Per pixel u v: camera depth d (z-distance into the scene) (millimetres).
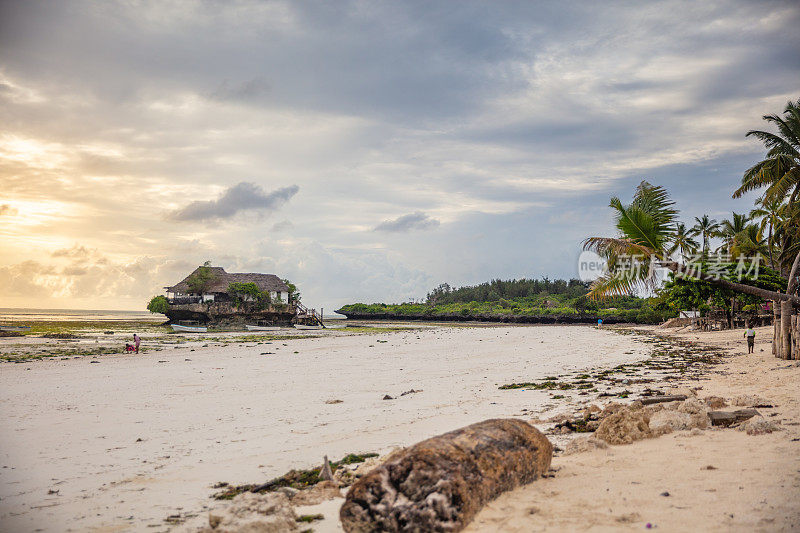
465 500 4281
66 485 6641
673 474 5398
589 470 5793
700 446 6543
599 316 93438
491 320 110188
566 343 36031
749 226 41375
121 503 5863
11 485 6668
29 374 20203
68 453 8359
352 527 4391
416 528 4164
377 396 13758
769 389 11297
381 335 49906
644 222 12797
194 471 7184
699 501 4516
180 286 78500
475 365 22000
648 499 4676
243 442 8852
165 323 81500
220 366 22688
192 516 5336
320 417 10922
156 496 6105
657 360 22297
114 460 7887
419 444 4762
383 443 8336
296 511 5168
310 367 21859
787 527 3783
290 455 7879
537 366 21203
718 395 11047
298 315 75312
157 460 7840
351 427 9750
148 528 5004
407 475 4461
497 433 5324
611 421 7449
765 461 5566
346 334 53250
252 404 12875
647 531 3980
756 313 44375
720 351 25516
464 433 5141
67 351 32219
